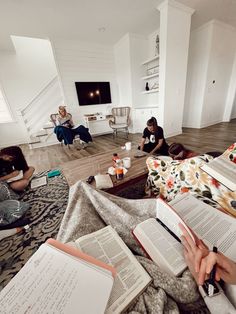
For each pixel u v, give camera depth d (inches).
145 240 19.9
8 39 131.7
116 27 131.2
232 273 13.6
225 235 17.9
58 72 152.2
